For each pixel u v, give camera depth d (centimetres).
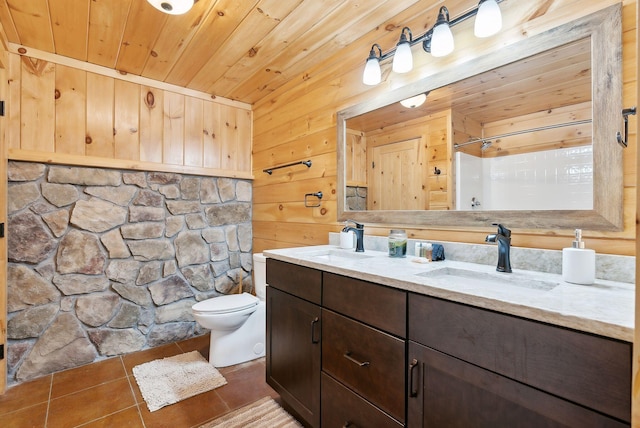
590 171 109
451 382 92
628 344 63
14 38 192
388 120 177
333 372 134
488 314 84
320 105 223
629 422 63
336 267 131
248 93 278
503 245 122
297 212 245
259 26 180
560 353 72
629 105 102
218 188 284
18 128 199
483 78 138
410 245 167
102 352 225
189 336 266
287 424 159
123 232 235
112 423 159
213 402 177
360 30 185
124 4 160
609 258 106
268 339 180
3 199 187
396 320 107
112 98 233
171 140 259
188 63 224
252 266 303
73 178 217
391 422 108
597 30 107
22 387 190
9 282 194
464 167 144
